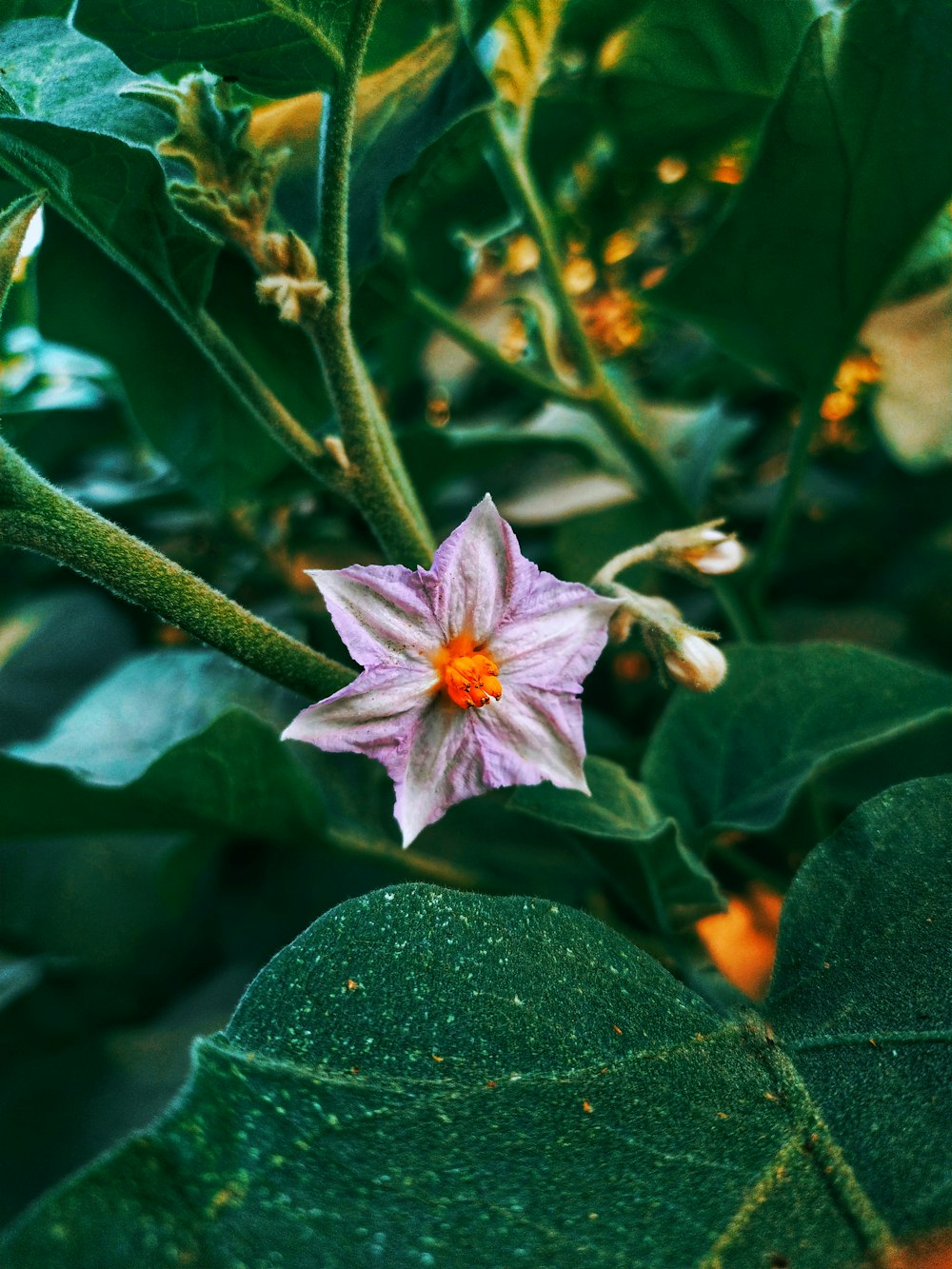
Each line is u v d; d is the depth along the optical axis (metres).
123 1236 0.08
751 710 0.16
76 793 0.16
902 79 0.14
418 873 0.19
